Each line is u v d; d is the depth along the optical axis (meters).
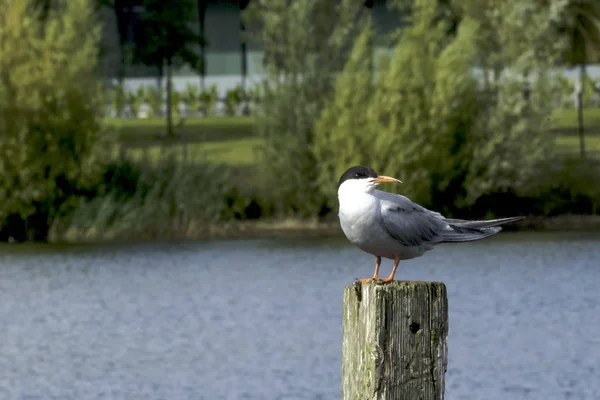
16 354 19.44
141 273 27.25
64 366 18.61
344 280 26.45
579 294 24.44
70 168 31.62
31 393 16.94
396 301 7.00
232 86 59.22
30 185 31.22
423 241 8.95
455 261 29.19
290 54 33.66
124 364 18.69
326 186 32.72
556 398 16.34
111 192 31.98
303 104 33.50
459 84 32.53
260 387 17.17
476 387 17.08
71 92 31.55
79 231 31.50
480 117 33.25
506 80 33.00
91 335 20.94
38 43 31.53
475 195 32.78
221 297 24.33
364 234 8.91
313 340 20.41
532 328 21.17
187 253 30.06
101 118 32.19
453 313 22.77
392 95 32.31
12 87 31.19
